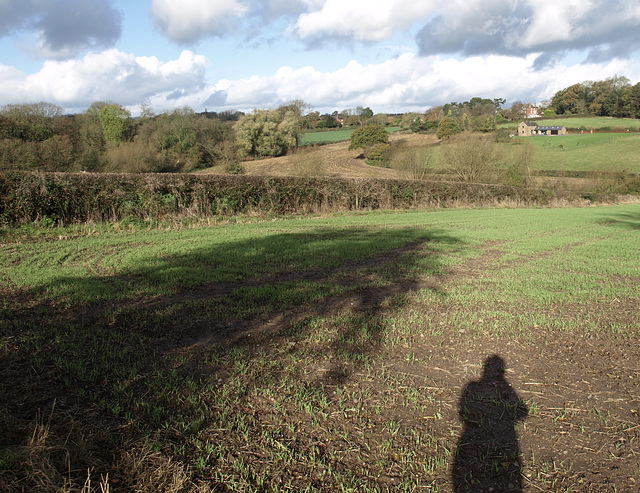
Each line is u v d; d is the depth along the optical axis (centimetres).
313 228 1541
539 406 372
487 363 454
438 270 890
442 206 2912
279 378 400
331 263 910
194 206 1638
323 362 438
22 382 361
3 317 510
